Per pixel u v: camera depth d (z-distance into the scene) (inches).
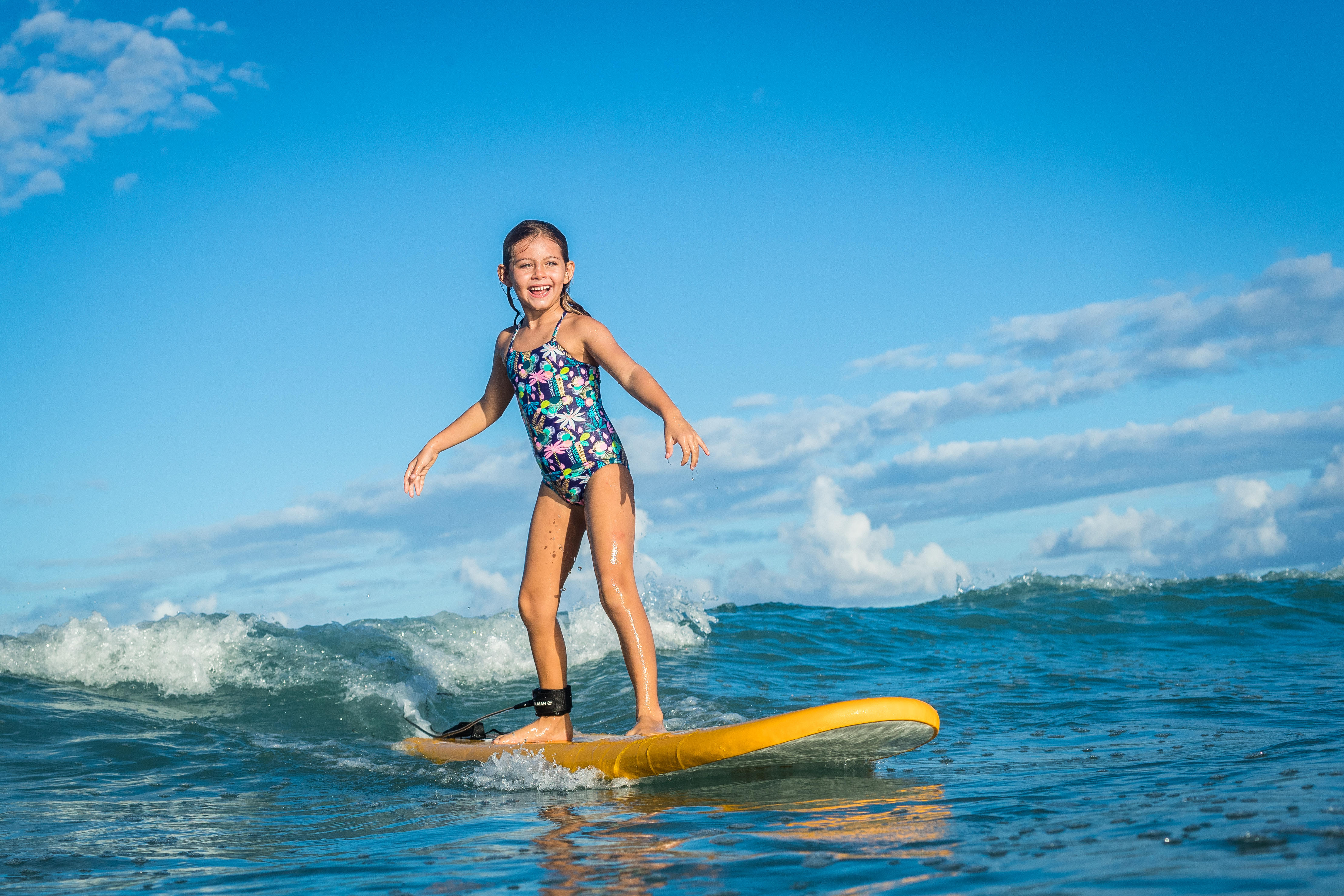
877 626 313.7
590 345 148.9
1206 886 56.5
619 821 95.4
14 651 213.3
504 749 144.9
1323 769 97.9
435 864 80.7
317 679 211.0
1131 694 183.5
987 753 130.1
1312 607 338.3
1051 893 57.7
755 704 190.9
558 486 149.9
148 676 209.6
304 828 105.7
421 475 158.4
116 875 84.0
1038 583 410.6
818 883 64.9
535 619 151.9
